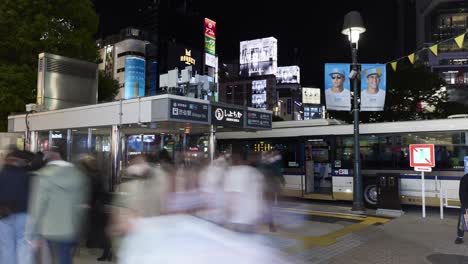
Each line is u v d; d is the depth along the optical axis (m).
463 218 8.26
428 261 6.94
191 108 10.41
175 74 12.38
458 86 97.50
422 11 149.75
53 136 14.20
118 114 10.89
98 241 6.53
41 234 4.88
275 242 8.14
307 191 15.59
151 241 4.30
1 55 19.56
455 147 12.82
